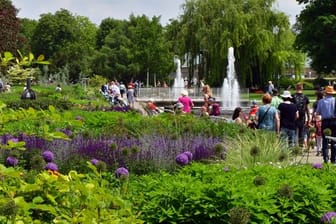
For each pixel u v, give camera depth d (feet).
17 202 13.19
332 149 47.37
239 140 39.40
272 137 39.96
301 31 206.49
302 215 20.61
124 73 272.51
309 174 26.35
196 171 25.54
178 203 20.15
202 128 51.80
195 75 185.57
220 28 171.01
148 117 62.18
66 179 14.89
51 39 368.68
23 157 30.76
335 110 49.60
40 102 87.25
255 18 171.83
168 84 266.16
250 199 20.40
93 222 13.60
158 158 35.01
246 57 173.88
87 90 155.63
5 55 16.49
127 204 19.11
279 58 172.76
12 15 207.51
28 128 43.19
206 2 174.81
